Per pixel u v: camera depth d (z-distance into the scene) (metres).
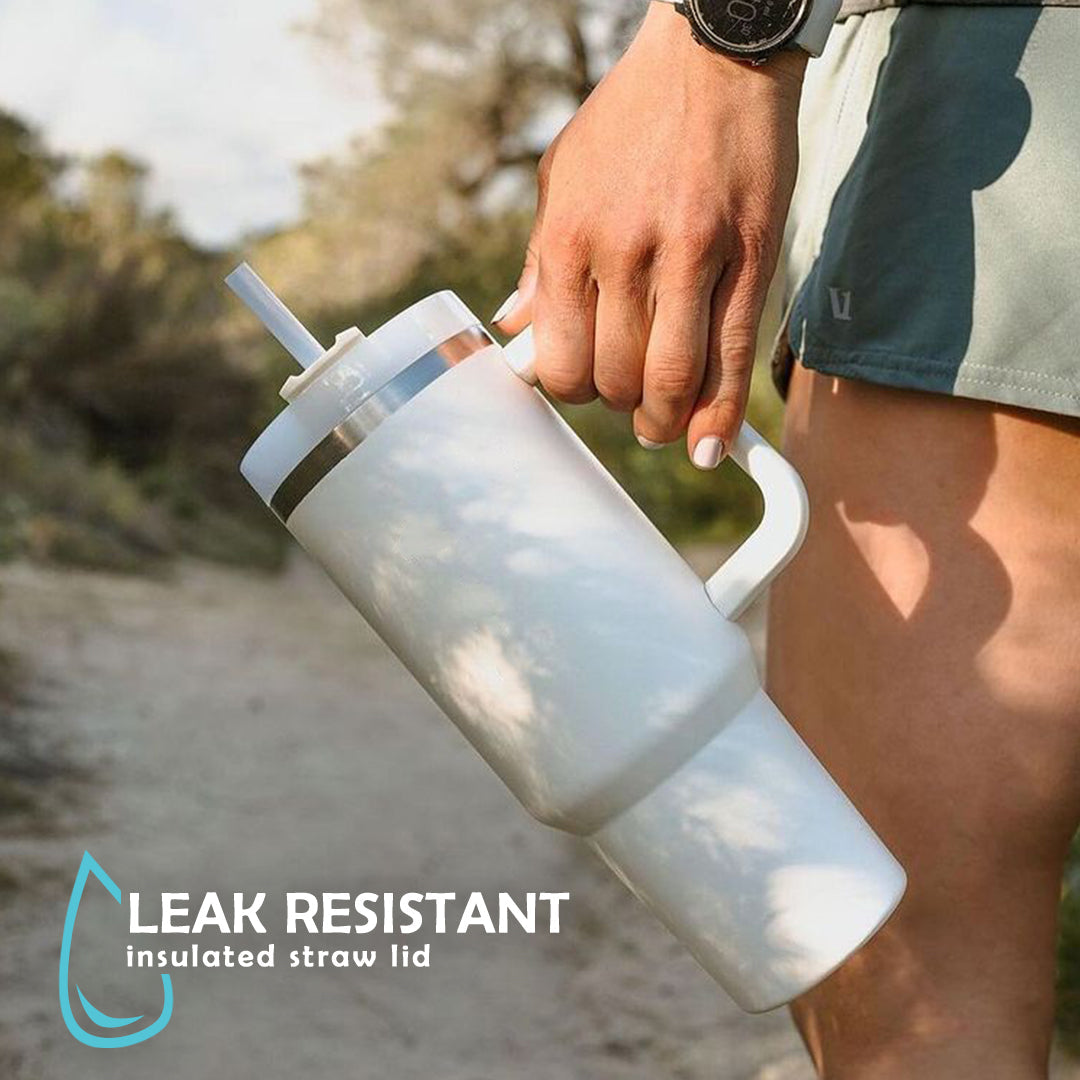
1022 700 1.05
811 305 1.09
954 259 1.03
